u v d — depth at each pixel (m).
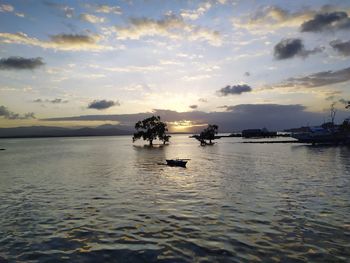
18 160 70.31
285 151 85.31
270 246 13.98
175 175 38.62
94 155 82.44
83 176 39.31
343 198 23.50
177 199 24.17
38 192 28.67
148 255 13.32
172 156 72.25
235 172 40.53
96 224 17.89
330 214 19.03
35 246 14.61
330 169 42.47
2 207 22.64
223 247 13.98
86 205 22.67
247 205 21.64
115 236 15.79
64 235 16.09
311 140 125.19
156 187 29.86
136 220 18.53
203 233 15.91
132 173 41.31
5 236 16.05
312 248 13.66
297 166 46.84
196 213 19.83
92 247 14.38
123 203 23.08
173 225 17.39
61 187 31.16
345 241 14.46
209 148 107.12
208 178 35.41
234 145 126.06
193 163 54.38
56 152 102.81
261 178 34.53
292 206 21.12
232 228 16.59
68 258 13.19
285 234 15.51
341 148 96.94
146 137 136.25
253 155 71.88
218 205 21.83
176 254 13.34
